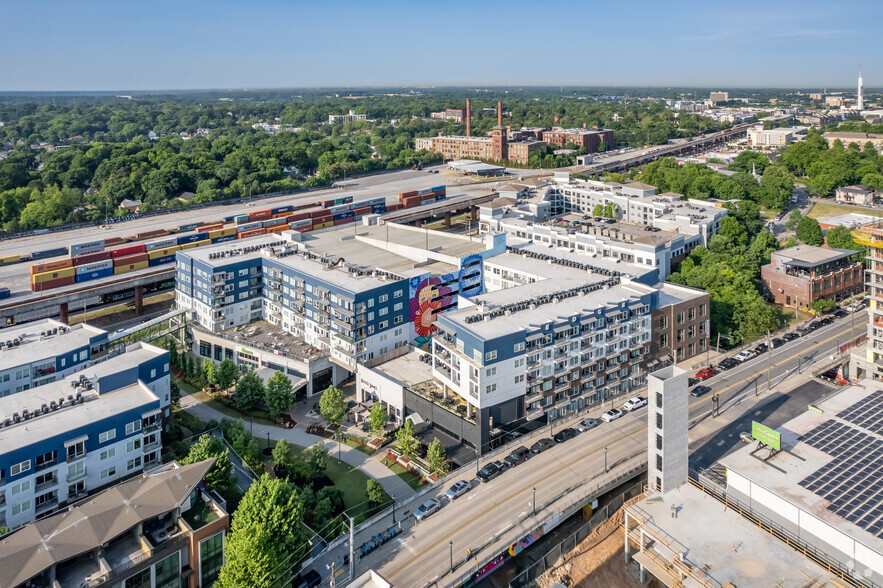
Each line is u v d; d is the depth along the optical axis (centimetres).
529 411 14650
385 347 18475
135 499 9988
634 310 16325
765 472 11231
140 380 13212
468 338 14162
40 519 10438
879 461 11338
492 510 11531
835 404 13362
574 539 11800
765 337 19388
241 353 19312
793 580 9331
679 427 11450
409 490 13175
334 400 15388
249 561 9531
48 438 11094
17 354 14550
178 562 9788
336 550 10962
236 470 13162
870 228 16488
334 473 13912
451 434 14800
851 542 9519
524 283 19325
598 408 15525
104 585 8956
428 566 10188
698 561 9775
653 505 11144
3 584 8281
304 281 19125
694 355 18362
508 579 11106
